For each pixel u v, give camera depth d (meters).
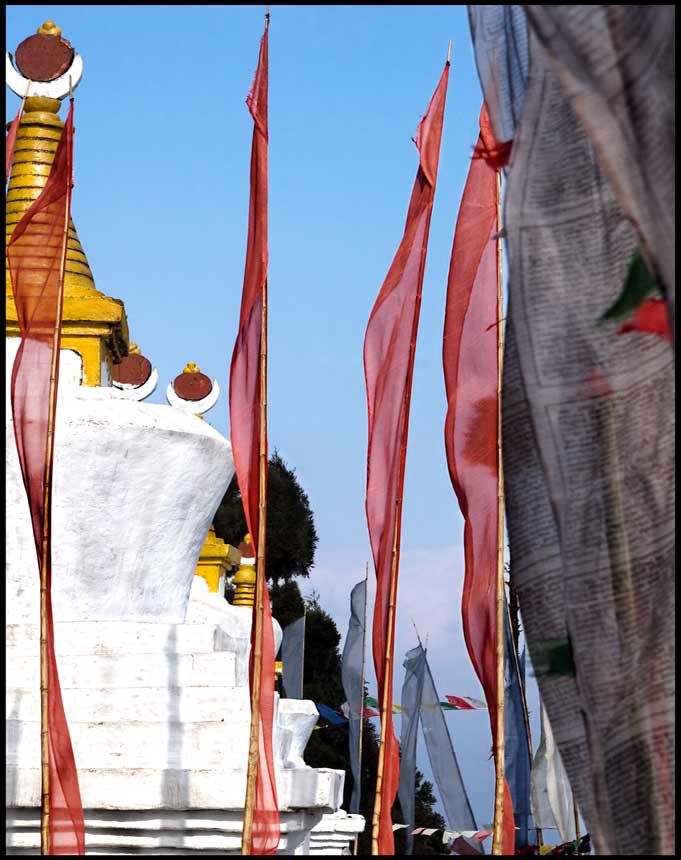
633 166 4.71
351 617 25.36
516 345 5.39
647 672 5.16
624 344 5.26
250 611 18.80
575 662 5.26
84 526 13.70
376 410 10.50
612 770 5.19
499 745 9.99
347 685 25.11
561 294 5.34
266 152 10.32
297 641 27.97
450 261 10.54
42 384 10.68
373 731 37.72
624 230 5.27
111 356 15.66
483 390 10.27
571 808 17.44
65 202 10.91
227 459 14.68
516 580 5.55
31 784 11.74
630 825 5.14
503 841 11.12
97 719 12.70
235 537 41.56
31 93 14.94
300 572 41.16
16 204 14.60
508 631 17.81
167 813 12.15
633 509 5.22
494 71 5.70
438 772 23.94
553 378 5.33
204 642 13.30
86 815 12.16
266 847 10.25
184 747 12.54
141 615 14.06
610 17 4.76
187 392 21.00
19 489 13.49
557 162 5.40
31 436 10.59
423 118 10.61
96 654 12.98
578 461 5.30
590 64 4.78
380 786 10.36
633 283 5.21
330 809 13.70
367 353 10.59
